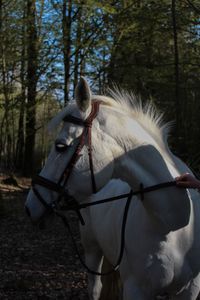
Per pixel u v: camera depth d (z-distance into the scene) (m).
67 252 7.66
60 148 2.85
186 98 12.37
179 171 3.28
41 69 14.92
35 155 23.91
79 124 2.86
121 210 3.42
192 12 11.78
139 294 3.12
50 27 14.72
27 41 14.73
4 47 14.73
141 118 3.25
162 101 13.14
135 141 2.96
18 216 11.34
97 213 3.85
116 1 13.61
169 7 12.13
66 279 6.07
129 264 3.20
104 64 14.73
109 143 2.89
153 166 2.97
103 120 2.93
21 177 19.66
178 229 3.02
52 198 2.93
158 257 3.04
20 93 15.61
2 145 20.81
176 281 3.12
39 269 6.61
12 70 15.52
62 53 14.78
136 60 14.91
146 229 3.07
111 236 3.56
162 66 13.20
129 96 3.32
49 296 5.40
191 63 12.12
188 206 3.03
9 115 18.12
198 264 3.20
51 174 2.90
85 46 14.52
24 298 5.33
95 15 13.86
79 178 2.86
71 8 14.41
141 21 12.79
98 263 4.45
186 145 9.66
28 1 14.41
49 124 2.93
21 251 7.74
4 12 14.05
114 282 4.00
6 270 6.54
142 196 2.96
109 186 3.78
